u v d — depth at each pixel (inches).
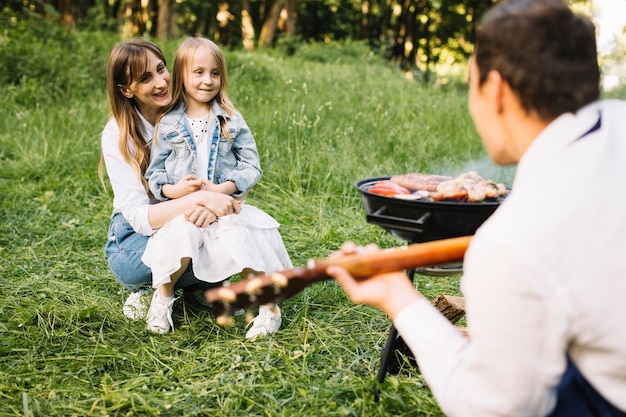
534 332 44.9
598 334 45.8
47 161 213.2
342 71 436.1
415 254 55.5
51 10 433.4
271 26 702.5
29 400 89.9
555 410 52.2
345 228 167.5
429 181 82.8
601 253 44.5
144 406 87.0
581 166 46.6
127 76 109.7
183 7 816.3
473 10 857.5
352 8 849.5
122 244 115.8
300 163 204.1
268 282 52.6
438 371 51.1
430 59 936.3
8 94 286.5
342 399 90.3
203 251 108.6
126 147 112.6
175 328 116.0
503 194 79.8
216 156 114.7
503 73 49.2
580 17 48.4
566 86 48.1
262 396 91.6
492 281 45.2
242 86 301.7
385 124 252.7
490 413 46.8
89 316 117.1
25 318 115.0
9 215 173.9
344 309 121.4
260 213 117.0
